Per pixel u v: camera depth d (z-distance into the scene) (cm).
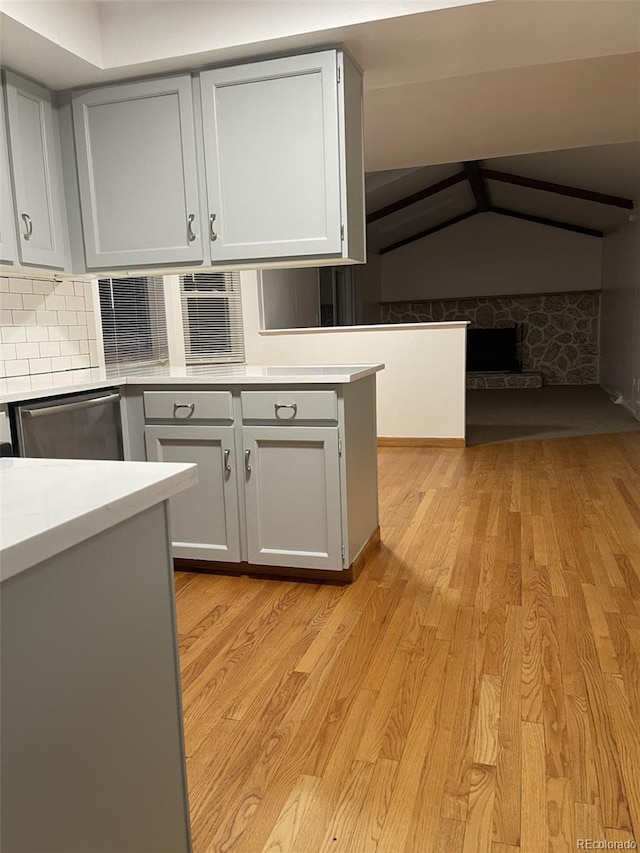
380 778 150
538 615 229
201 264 274
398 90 373
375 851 129
